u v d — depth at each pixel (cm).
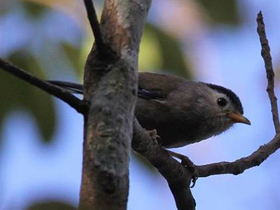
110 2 591
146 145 787
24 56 784
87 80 547
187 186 922
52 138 820
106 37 570
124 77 541
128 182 500
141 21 586
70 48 809
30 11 797
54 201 367
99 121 512
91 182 491
